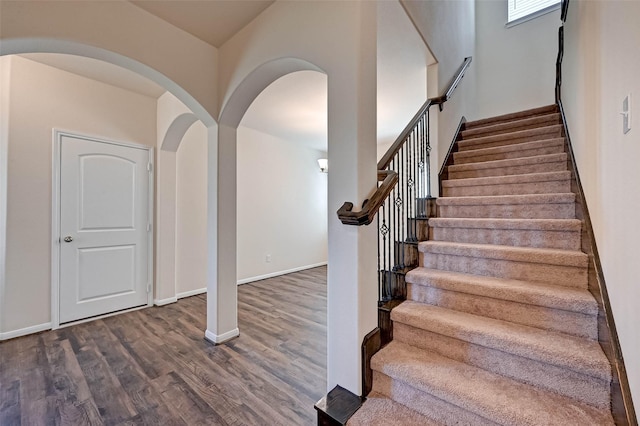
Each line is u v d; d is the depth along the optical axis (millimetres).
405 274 1895
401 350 1610
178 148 3793
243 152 4629
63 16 1677
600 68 1388
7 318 2551
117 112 3252
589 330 1343
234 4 2021
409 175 2391
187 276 3889
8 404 1714
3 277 2539
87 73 2951
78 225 2967
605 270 1278
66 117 2898
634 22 960
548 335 1378
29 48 1683
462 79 3631
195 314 3209
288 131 4840
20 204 2625
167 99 3387
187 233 3895
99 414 1632
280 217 5262
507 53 4398
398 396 1460
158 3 1987
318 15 1727
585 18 1714
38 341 2520
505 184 2420
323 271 5559
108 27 1854
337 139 1588
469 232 2096
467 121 3896
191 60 2314
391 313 1710
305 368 2109
